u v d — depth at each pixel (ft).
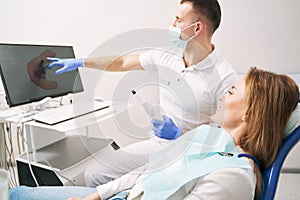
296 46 6.85
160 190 2.78
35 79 5.03
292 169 7.21
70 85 5.32
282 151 2.94
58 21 7.48
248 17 6.88
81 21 7.41
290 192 6.39
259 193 2.79
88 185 4.59
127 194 3.34
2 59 4.59
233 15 6.92
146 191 2.84
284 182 6.80
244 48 7.06
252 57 7.09
